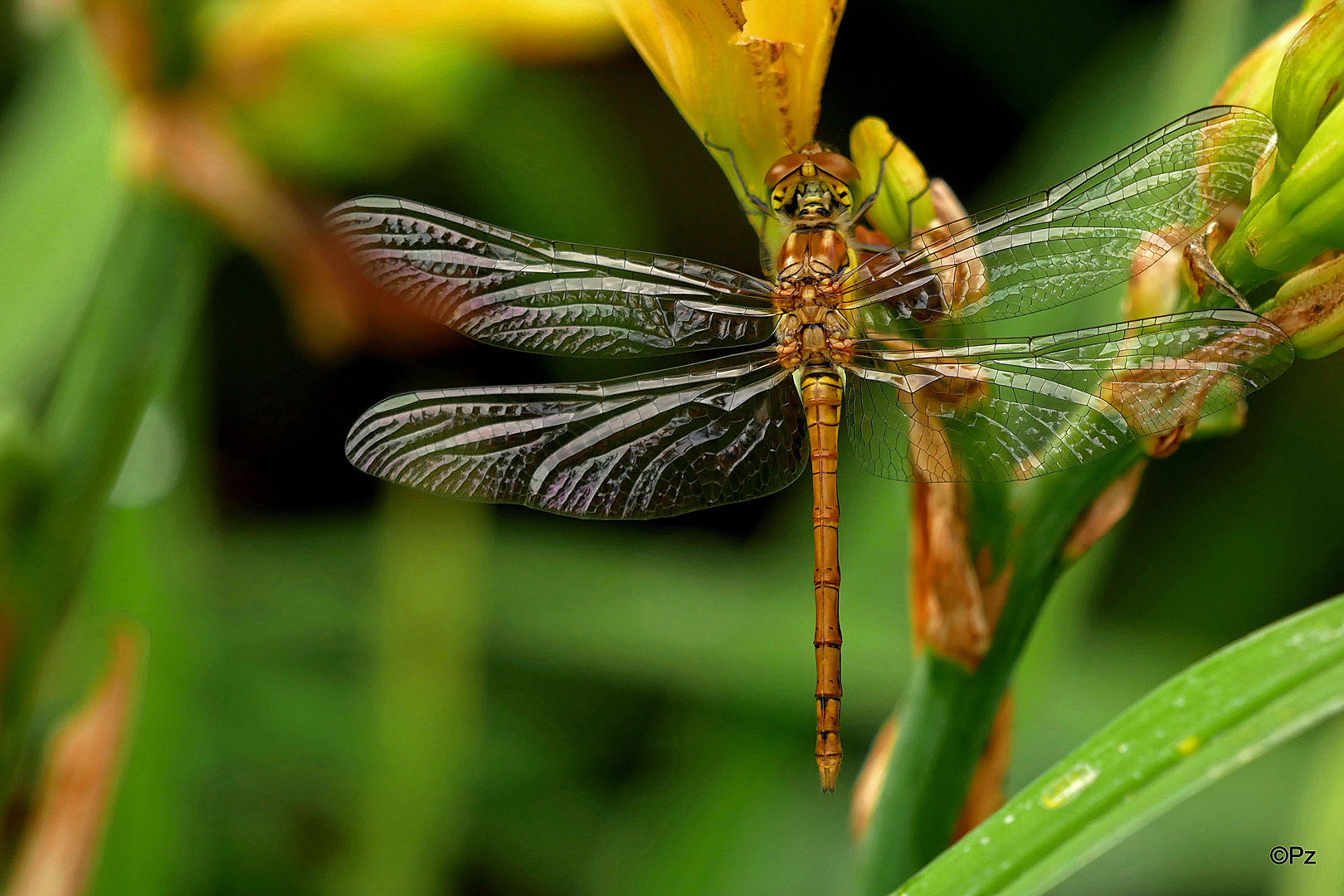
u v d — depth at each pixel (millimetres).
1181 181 428
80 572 436
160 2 443
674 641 488
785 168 427
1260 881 476
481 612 490
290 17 448
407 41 454
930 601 426
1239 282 423
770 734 480
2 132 487
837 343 449
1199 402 424
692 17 423
